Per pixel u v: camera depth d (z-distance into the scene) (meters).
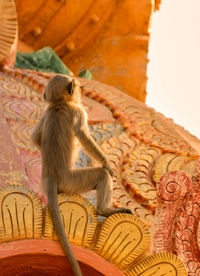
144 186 7.73
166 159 8.56
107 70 16.53
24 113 8.93
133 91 16.12
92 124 9.34
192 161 8.61
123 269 4.87
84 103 10.23
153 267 4.90
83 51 17.14
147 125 9.73
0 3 11.00
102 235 4.86
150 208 7.21
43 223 4.71
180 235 6.57
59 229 4.58
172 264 4.93
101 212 5.04
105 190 5.05
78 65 17.02
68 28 16.42
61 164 4.94
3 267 4.55
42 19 16.00
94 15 16.38
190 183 6.78
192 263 6.45
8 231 4.57
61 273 4.75
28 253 4.50
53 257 4.57
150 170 8.30
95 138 8.83
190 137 10.53
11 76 10.73
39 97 9.83
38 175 7.04
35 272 4.71
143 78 16.23
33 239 4.60
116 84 16.27
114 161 8.21
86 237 4.83
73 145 5.10
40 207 4.73
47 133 5.07
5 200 4.66
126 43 16.58
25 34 16.19
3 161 6.88
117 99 10.64
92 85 11.37
